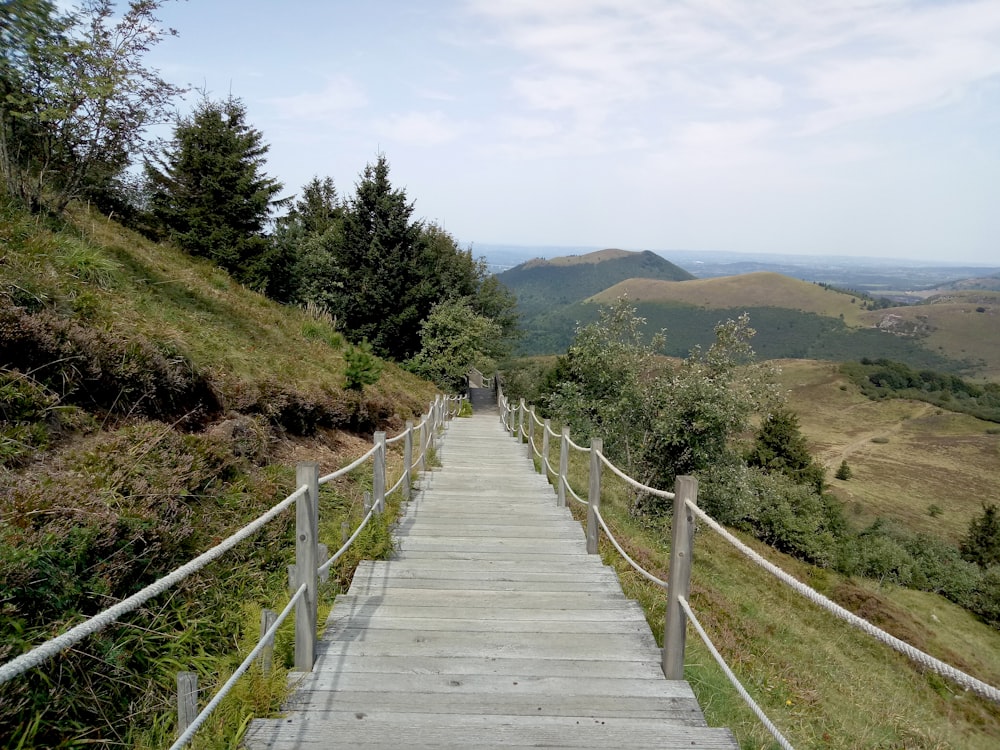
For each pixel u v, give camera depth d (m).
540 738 2.73
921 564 32.47
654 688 3.26
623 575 6.12
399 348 29.53
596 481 5.83
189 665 3.33
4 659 2.54
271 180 19.56
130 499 3.84
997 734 8.64
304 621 3.24
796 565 23.03
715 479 14.05
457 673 3.33
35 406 4.40
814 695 5.54
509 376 45.94
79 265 7.21
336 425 10.28
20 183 8.77
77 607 3.06
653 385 14.81
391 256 27.80
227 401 7.10
